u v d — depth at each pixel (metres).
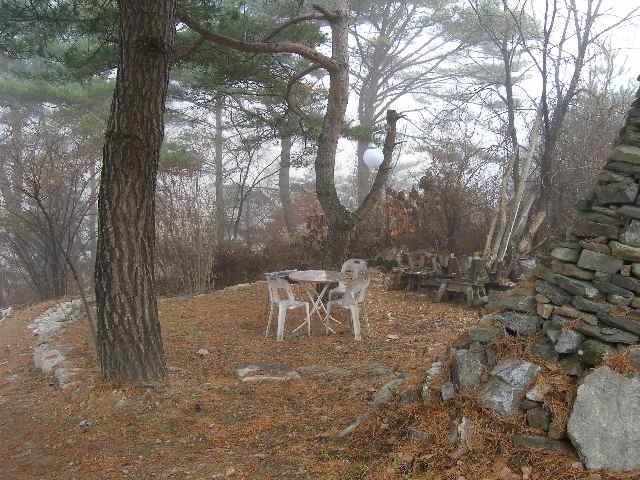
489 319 3.98
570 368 3.46
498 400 3.52
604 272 3.46
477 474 3.24
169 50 5.30
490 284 9.74
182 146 17.50
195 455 4.19
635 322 3.26
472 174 13.31
